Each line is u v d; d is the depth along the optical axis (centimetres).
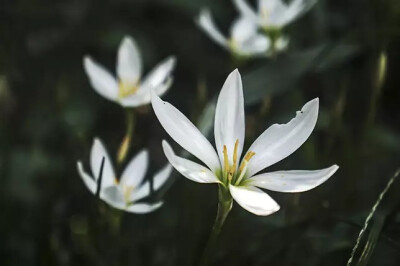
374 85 65
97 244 62
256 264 63
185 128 52
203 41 100
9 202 68
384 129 78
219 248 64
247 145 65
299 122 53
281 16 67
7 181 68
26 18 83
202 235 63
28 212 71
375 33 66
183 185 67
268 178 52
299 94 71
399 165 75
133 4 98
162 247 66
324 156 67
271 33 67
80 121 78
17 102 78
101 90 62
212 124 62
